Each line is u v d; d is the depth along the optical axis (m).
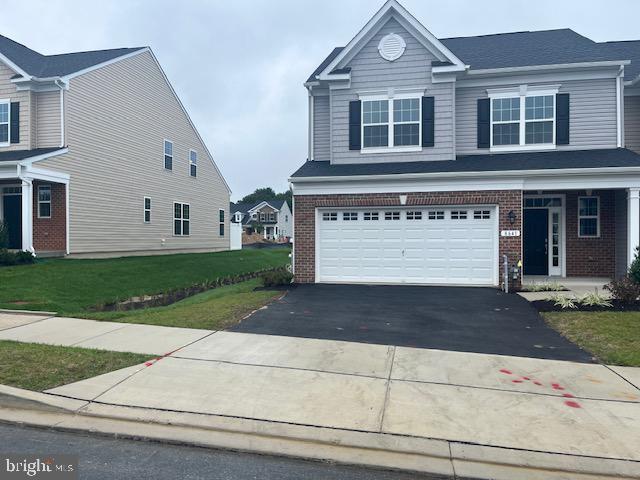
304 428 4.34
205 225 28.70
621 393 5.16
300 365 6.03
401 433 4.25
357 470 3.78
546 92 14.02
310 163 14.96
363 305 10.08
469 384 5.43
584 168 11.98
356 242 13.28
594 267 14.49
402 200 12.85
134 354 6.35
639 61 15.91
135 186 21.64
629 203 12.04
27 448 4.07
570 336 7.56
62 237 17.34
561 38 16.39
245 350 6.64
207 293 13.12
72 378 5.46
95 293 12.37
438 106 14.00
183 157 26.05
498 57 15.30
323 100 15.40
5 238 15.83
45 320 8.67
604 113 13.87
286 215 77.94
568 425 4.40
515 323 8.51
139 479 3.58
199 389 5.21
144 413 4.64
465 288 12.23
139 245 21.95
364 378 5.59
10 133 17.44
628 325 7.93
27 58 19.27
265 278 13.06
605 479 3.63
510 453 3.93
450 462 3.85
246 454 4.01
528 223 15.02
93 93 18.78
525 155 13.84
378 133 14.34
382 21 14.22
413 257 13.00
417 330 7.98
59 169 16.84
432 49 13.97
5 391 4.98
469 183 12.52
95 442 4.19
